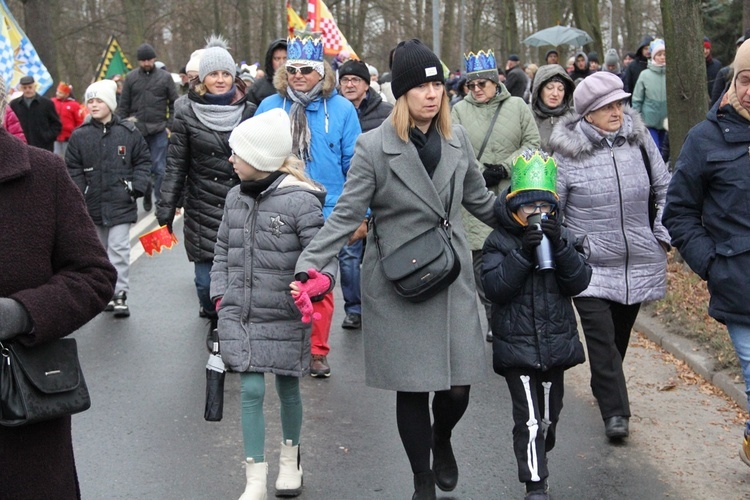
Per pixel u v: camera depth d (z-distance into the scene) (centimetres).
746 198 418
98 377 650
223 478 481
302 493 462
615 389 518
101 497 458
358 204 416
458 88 1287
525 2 3894
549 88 770
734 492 461
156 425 557
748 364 427
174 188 659
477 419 566
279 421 565
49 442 281
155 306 865
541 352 424
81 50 3922
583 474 484
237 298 440
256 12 3903
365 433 545
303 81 632
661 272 527
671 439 529
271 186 441
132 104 1453
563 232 425
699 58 899
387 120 419
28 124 1377
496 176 702
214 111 648
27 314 271
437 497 456
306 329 445
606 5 4462
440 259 407
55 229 285
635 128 522
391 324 420
